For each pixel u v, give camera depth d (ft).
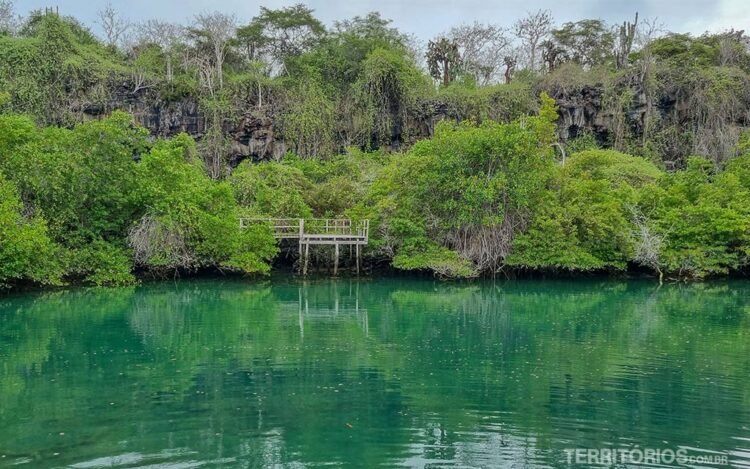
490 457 28.14
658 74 151.94
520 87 153.48
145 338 54.08
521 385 39.37
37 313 66.44
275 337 54.80
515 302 78.38
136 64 144.56
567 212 97.14
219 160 138.41
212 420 32.71
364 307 73.41
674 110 150.82
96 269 85.25
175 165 92.32
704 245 97.35
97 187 86.53
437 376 41.57
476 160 97.14
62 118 131.34
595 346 51.24
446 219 98.22
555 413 34.04
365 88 150.10
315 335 55.83
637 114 149.48
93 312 67.46
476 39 188.03
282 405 35.22
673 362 45.50
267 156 145.48
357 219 101.09
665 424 32.40
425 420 32.83
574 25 183.42
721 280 100.32
